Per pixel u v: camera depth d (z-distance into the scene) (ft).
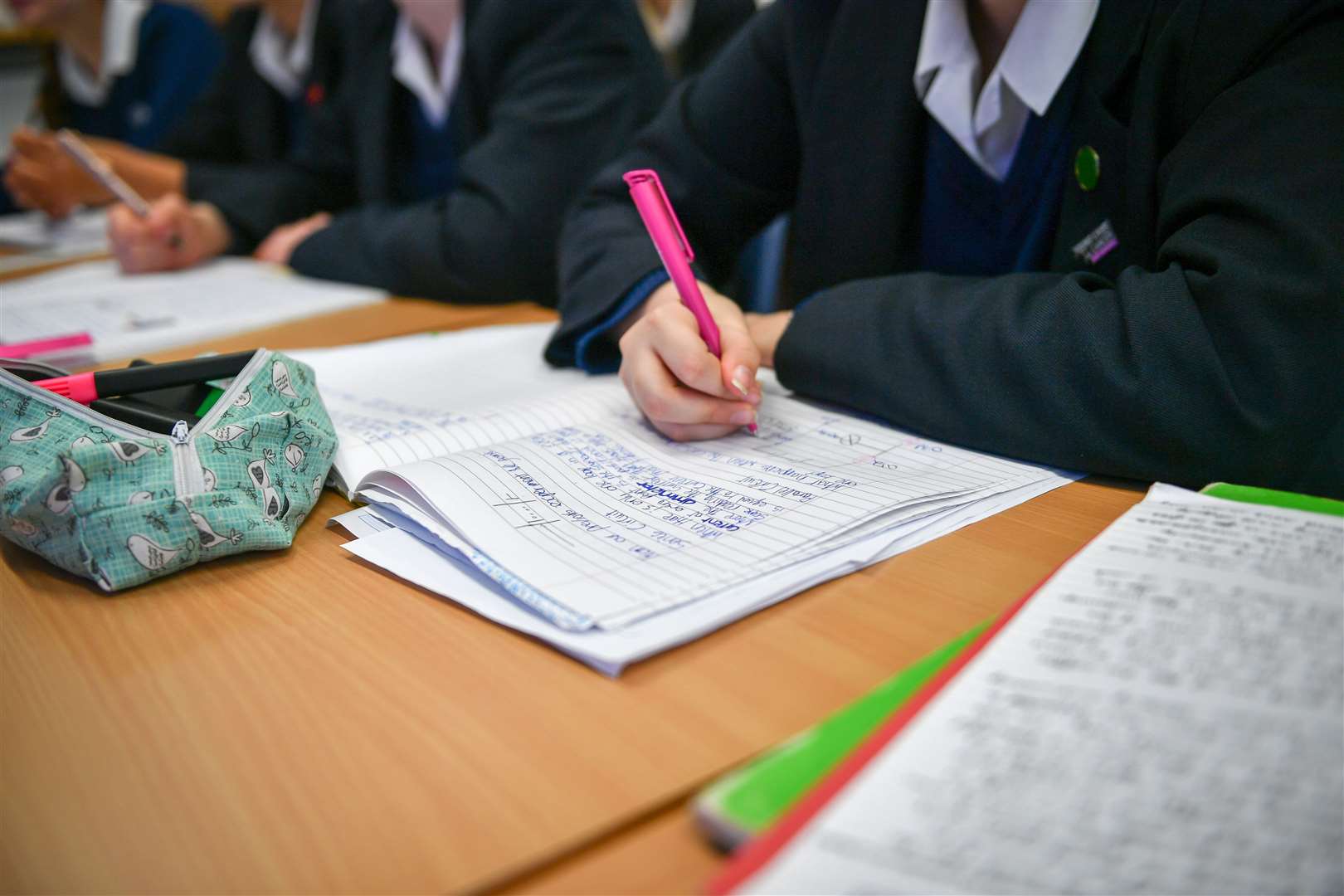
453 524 1.57
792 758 0.96
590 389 2.41
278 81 6.82
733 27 7.59
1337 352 1.62
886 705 1.04
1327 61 1.83
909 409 2.01
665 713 1.14
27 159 5.94
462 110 4.97
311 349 2.96
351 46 5.54
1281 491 1.60
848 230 2.92
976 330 1.94
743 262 4.58
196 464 1.60
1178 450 1.70
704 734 1.10
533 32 4.49
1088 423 1.77
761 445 2.00
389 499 1.74
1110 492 1.78
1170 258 1.88
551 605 1.31
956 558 1.51
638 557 1.47
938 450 1.97
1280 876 0.78
